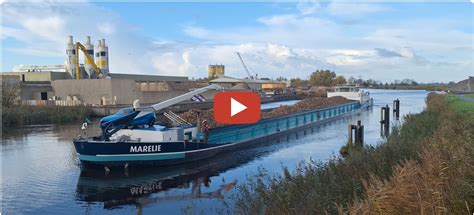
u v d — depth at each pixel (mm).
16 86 50531
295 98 106125
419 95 122125
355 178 10211
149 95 57344
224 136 24047
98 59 77438
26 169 17984
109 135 18031
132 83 55125
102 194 14062
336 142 27062
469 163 8547
